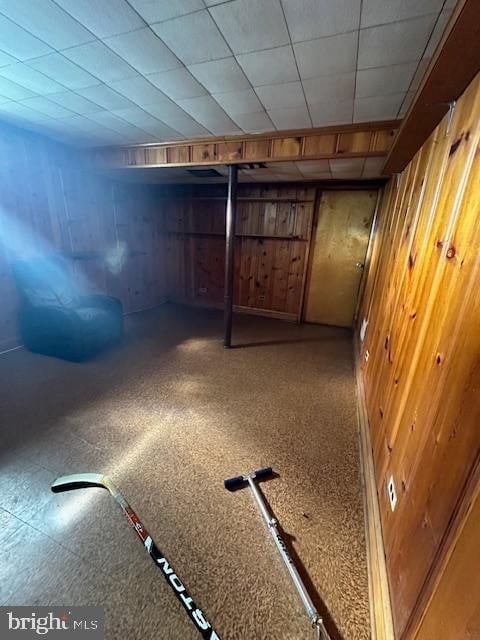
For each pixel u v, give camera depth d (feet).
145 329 12.94
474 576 1.74
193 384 8.26
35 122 7.89
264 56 4.47
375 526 4.00
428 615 2.22
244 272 15.78
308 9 3.50
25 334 9.72
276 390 8.09
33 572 3.59
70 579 3.54
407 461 3.38
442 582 2.11
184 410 7.02
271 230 14.57
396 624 2.78
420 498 2.80
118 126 7.82
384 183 11.71
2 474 4.99
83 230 12.03
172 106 6.36
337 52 4.29
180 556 3.84
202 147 8.70
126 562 3.74
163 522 4.28
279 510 4.56
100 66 4.93
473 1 2.13
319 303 14.57
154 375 8.69
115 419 6.58
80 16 3.78
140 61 4.75
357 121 6.64
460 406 2.28
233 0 3.42
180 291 17.78
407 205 6.18
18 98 6.33
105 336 10.32
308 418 6.88
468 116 3.20
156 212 16.28
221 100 5.95
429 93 3.52
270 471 5.15
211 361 9.82
